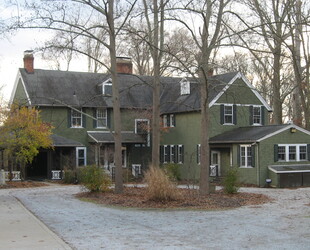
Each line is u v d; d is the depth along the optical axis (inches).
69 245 407.8
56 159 1494.8
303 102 1305.4
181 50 1341.0
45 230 477.1
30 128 1196.5
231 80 1398.9
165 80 1690.5
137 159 1551.4
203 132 844.0
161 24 946.1
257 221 557.0
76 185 1236.5
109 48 880.9
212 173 1384.1
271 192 1023.0
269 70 1843.0
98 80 1583.4
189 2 772.0
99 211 658.8
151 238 444.5
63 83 1507.1
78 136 1461.6
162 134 1577.3
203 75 781.9
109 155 1444.4
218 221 557.3
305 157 1311.5
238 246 406.3
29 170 1505.9
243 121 1437.0
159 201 735.7
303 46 1246.9
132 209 679.1
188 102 1446.9
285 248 397.7
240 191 1021.8
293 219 573.9
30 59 1492.4
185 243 419.2
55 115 1425.9
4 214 615.2
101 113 1510.8
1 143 1184.8
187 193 869.2
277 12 1061.8
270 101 1882.4
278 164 1262.3
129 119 1550.2
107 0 862.5
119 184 893.2
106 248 395.2
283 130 1269.7
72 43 810.8
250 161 1264.8
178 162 1494.8
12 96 1550.2
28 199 847.1
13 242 410.3
